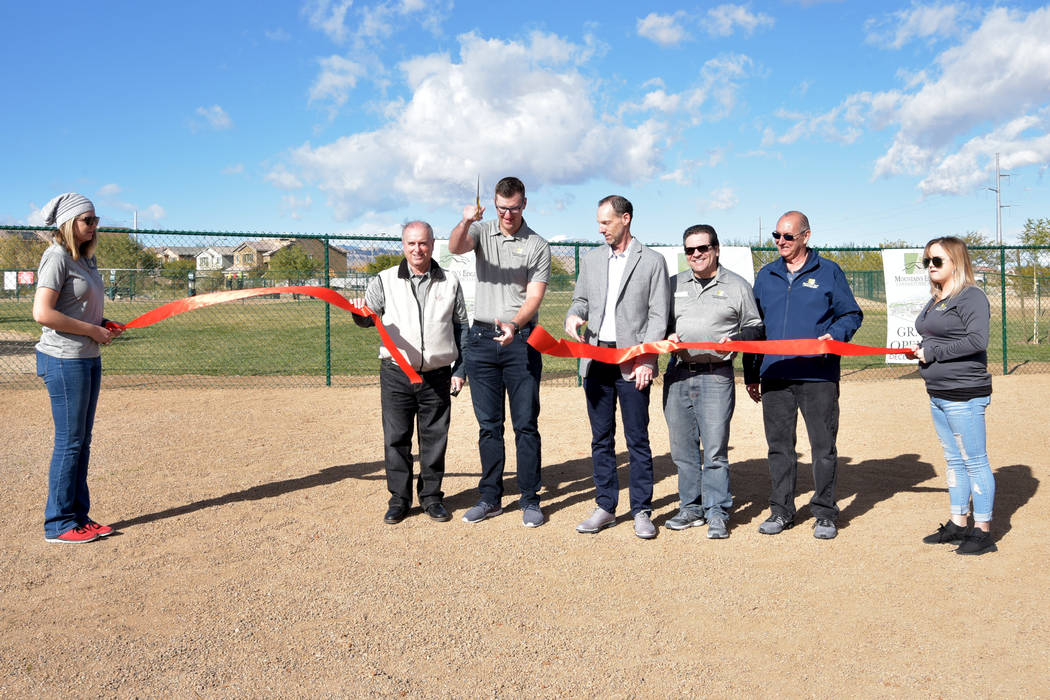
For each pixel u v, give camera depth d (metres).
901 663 2.99
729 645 3.16
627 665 3.00
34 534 4.58
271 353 16.28
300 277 18.66
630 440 4.64
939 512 5.00
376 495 5.52
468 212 4.47
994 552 4.19
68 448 4.38
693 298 4.61
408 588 3.79
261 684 2.85
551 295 19.02
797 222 4.49
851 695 2.76
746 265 10.87
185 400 9.83
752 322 4.56
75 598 3.65
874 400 9.88
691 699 2.75
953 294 4.17
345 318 25.45
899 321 11.11
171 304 4.66
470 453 6.96
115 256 17.80
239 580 3.89
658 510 5.21
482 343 4.80
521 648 3.14
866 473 6.10
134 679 2.89
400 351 4.75
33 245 28.12
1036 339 16.95
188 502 5.30
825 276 4.51
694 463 4.75
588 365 4.70
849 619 3.39
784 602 3.59
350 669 2.97
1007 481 5.70
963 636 3.20
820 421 4.49
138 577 3.92
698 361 4.56
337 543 4.48
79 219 4.24
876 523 4.79
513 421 4.88
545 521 4.93
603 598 3.66
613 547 4.41
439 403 4.93
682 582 3.86
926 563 4.06
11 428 7.86
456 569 4.06
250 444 7.18
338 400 9.84
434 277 4.82
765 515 5.04
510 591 3.75
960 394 4.16
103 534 4.53
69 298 4.29
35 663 3.01
